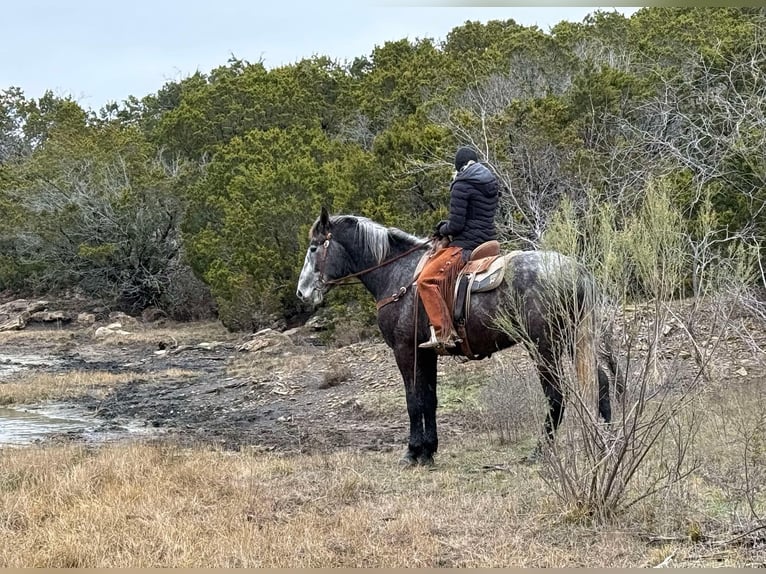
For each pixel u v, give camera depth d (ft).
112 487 24.72
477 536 19.69
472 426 34.50
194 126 126.72
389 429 36.68
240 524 20.92
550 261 22.91
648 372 19.95
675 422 22.82
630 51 77.15
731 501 20.59
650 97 55.31
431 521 20.70
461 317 25.67
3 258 120.26
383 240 28.35
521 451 28.91
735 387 29.27
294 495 24.14
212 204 96.43
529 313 24.56
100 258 108.58
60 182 113.39
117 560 18.47
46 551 19.03
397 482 25.50
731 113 47.06
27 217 112.78
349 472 26.13
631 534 19.06
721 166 44.42
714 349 20.94
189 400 49.93
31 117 166.50
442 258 26.08
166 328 98.07
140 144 128.67
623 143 47.34
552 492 21.91
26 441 37.50
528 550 18.57
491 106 68.33
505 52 88.63
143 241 108.88
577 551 18.31
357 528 20.33
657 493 21.11
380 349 53.06
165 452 30.53
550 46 76.54
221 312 84.69
